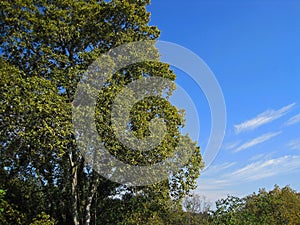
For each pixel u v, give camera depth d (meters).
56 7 19.92
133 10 20.00
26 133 16.64
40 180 22.16
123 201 22.41
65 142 17.14
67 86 18.31
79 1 20.41
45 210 22.45
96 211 22.75
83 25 19.67
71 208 20.91
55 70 18.52
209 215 26.50
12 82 16.77
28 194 22.39
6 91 16.61
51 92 17.06
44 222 18.27
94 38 20.02
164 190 19.50
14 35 19.06
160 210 21.98
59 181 22.55
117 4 19.88
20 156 19.81
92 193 20.59
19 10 19.05
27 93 16.66
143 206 21.67
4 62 18.03
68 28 19.53
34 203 22.45
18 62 19.47
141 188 20.14
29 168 20.95
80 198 22.17
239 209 26.09
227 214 25.39
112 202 22.73
